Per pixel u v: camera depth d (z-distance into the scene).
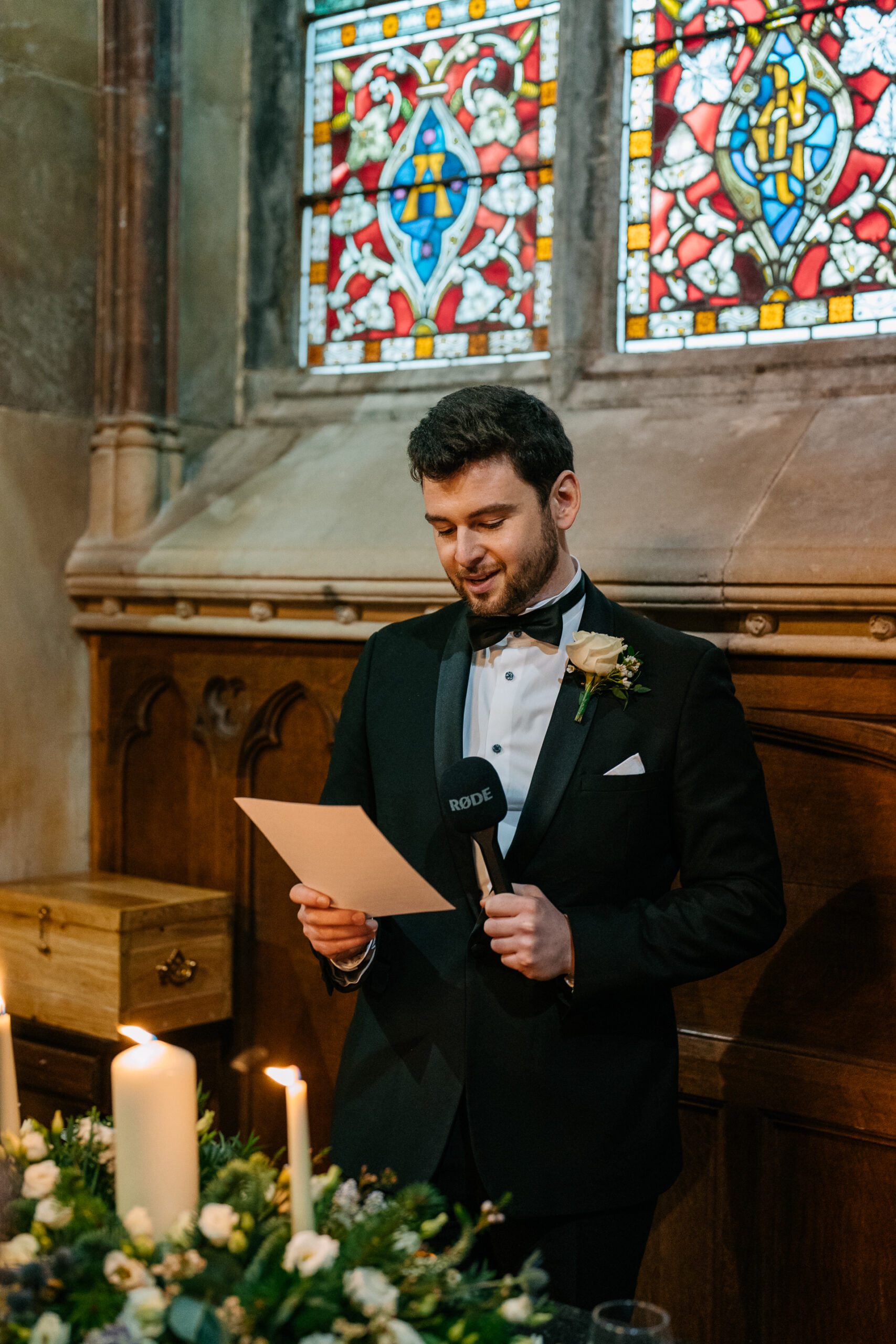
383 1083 1.58
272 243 3.10
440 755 1.61
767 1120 2.16
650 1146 1.53
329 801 1.75
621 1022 1.55
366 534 2.53
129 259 2.91
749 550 2.06
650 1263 2.28
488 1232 1.54
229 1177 1.06
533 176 2.75
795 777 2.13
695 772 1.55
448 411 1.51
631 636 1.64
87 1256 0.96
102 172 2.95
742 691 2.15
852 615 2.00
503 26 2.78
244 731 2.75
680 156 2.60
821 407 2.33
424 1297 0.97
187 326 2.99
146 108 2.88
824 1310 2.11
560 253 2.64
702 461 2.33
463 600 1.59
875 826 2.06
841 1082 2.05
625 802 1.54
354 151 3.02
